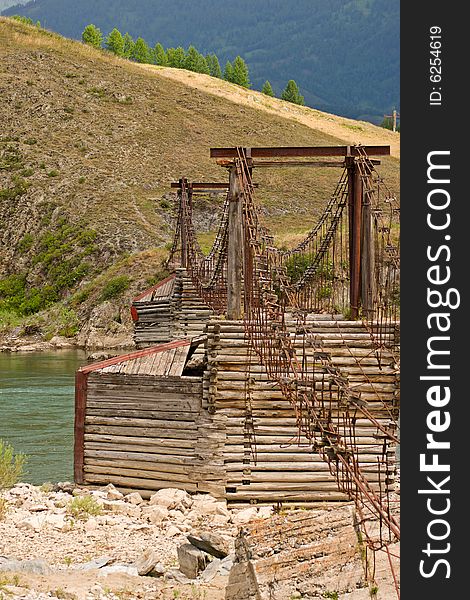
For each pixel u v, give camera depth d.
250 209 18.53
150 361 18.56
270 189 82.50
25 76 101.00
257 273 17.16
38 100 96.94
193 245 37.03
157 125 96.69
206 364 17.88
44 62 104.44
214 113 104.25
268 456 17.58
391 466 17.06
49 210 79.88
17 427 27.34
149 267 64.06
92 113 96.56
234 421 17.67
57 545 14.62
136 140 93.00
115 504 16.98
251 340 17.16
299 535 10.22
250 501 17.52
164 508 16.55
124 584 11.88
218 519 16.58
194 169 89.31
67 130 93.06
